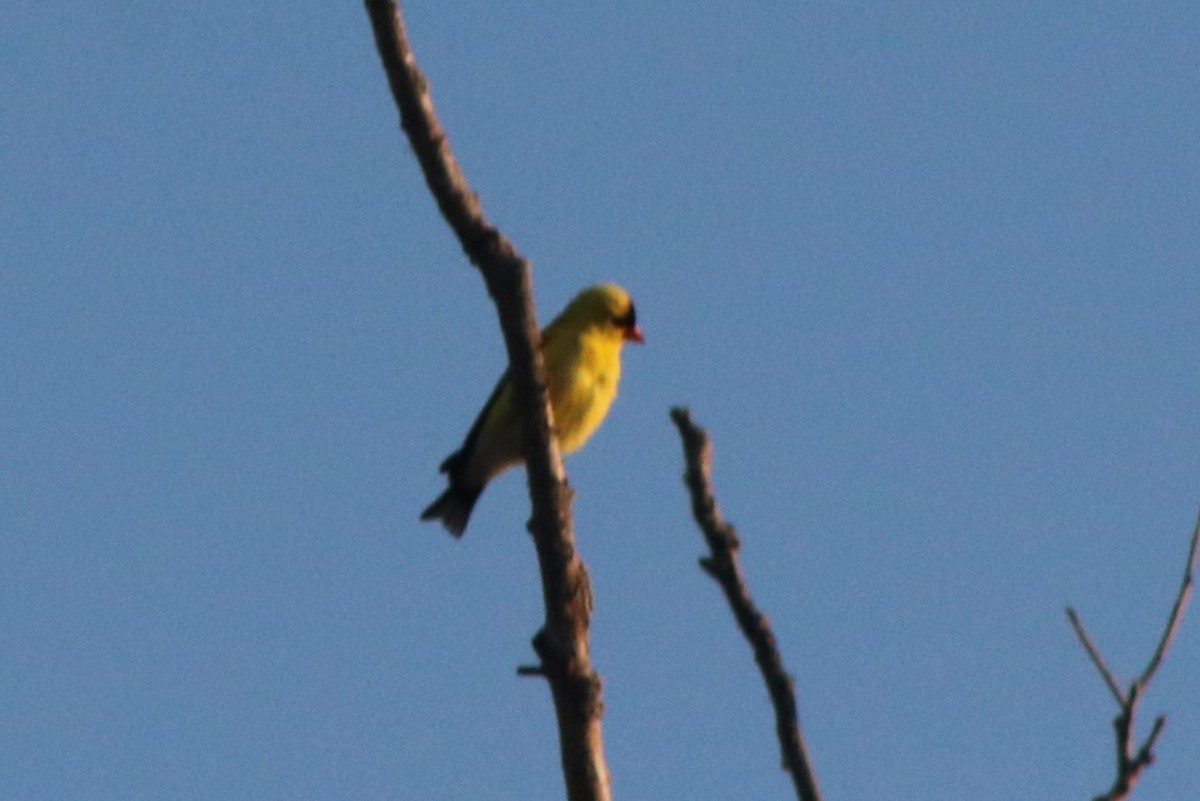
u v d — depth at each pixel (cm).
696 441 673
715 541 666
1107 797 625
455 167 979
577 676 897
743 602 659
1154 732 625
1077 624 643
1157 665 630
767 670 654
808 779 643
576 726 891
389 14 943
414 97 960
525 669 902
